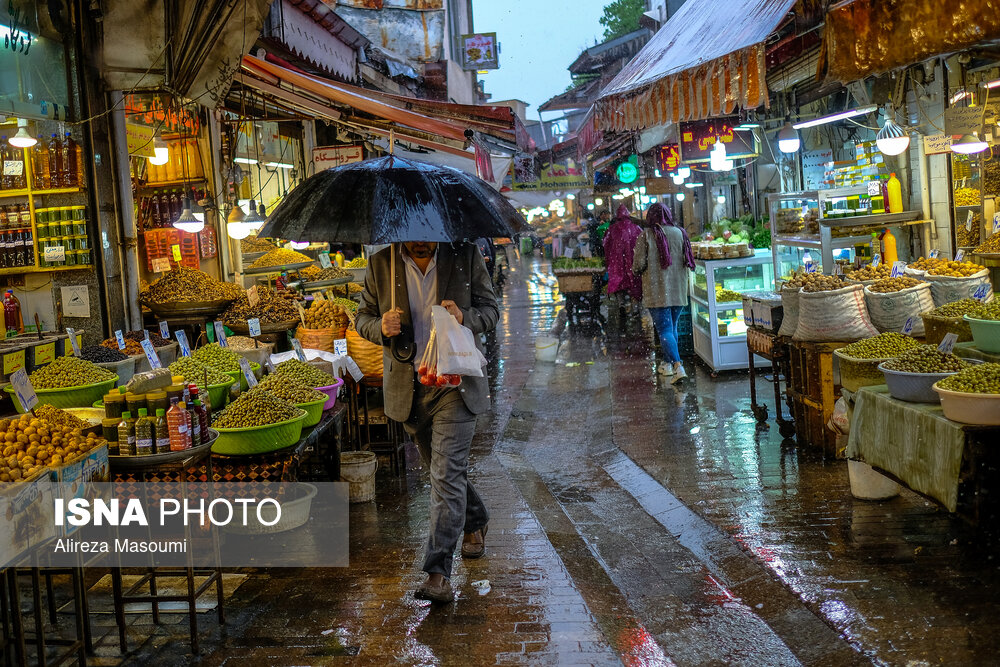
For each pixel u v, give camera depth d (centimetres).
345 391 769
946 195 864
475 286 494
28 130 739
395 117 938
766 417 820
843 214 925
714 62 677
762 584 465
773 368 762
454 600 460
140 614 457
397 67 1628
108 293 753
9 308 748
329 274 1202
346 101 903
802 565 477
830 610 420
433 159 1366
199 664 396
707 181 2325
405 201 442
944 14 509
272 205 1352
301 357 687
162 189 1009
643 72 908
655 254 1031
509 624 428
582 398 1090
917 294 662
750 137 1267
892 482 573
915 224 921
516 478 738
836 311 671
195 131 986
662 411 916
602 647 400
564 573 493
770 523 549
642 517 617
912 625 396
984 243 761
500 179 1183
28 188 732
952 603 414
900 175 951
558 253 3869
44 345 675
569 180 1844
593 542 586
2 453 369
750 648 407
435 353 451
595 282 1766
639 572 521
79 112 716
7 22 621
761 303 791
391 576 496
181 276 866
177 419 430
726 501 602
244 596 475
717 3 966
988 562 460
